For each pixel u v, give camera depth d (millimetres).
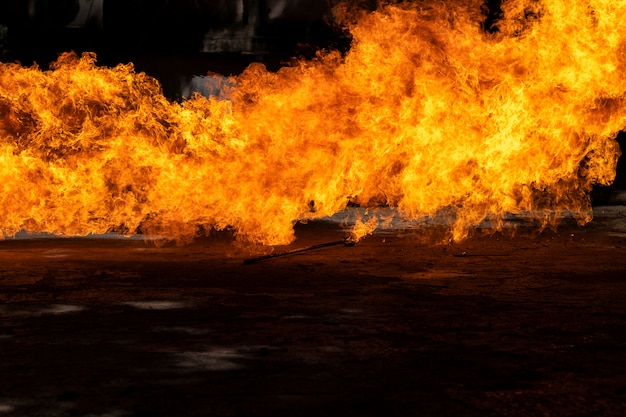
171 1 32062
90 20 32875
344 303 10883
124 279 12727
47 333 9086
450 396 6930
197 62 31828
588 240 18188
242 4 31016
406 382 7320
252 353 8266
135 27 32344
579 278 13008
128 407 6629
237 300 11062
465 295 11516
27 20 33375
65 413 6488
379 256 15516
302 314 10164
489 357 8172
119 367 7746
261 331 9219
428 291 11828
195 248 16609
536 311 10383
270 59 30656
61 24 33219
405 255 15672
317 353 8273
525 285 12336
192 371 7621
